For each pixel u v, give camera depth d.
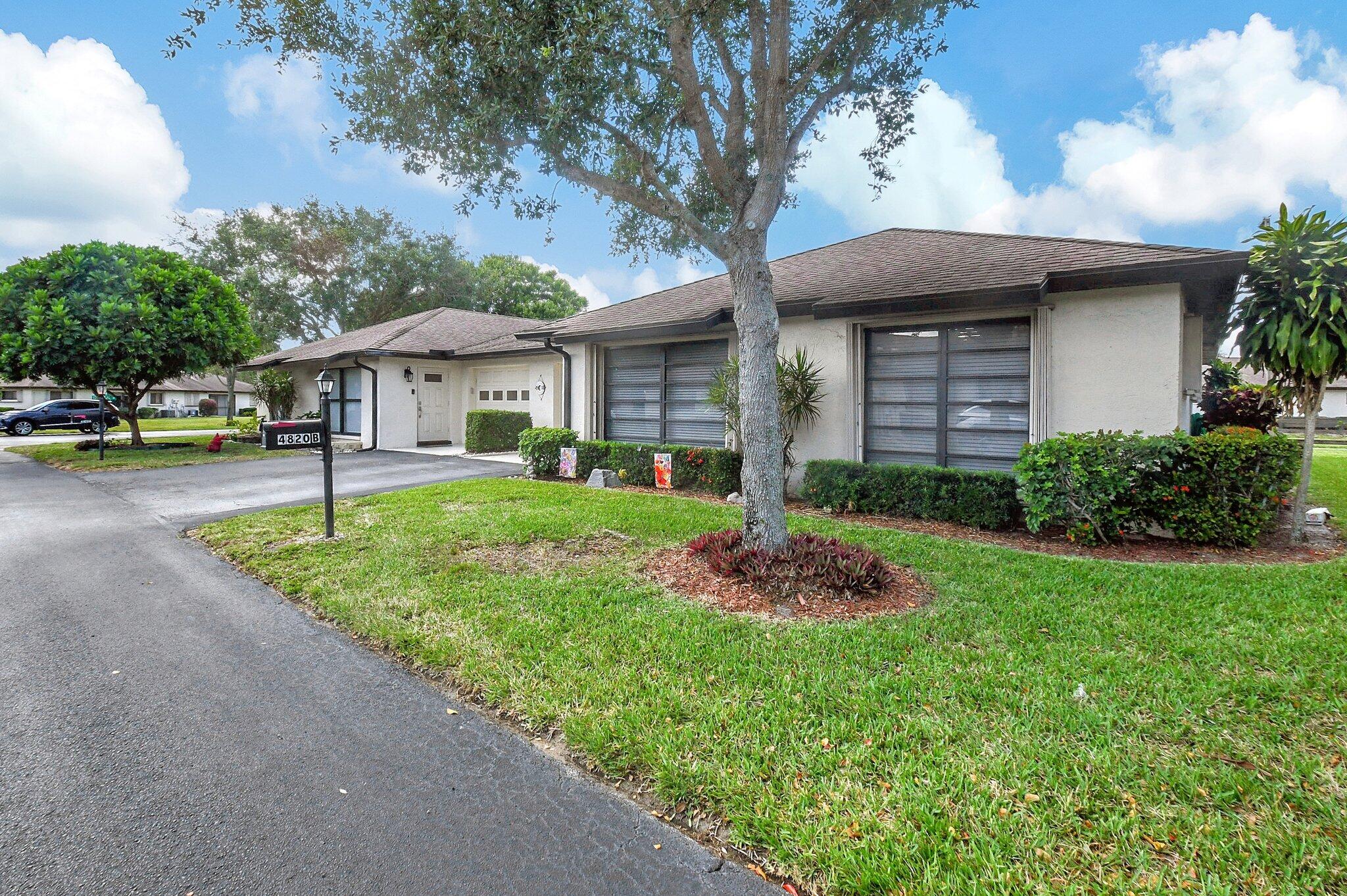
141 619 4.44
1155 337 6.76
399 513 7.63
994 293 7.05
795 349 9.43
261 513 7.76
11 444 19.34
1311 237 6.02
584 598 4.65
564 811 2.40
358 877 2.03
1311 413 6.41
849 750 2.66
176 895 1.93
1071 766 2.53
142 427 28.95
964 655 3.61
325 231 33.22
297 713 3.14
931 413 8.47
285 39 5.65
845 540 6.40
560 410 14.58
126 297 14.62
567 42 4.92
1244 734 2.76
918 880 1.96
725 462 9.12
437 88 5.73
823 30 6.62
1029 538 6.79
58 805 2.39
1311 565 5.50
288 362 19.39
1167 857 2.04
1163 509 6.38
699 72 6.43
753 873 2.07
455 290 36.22
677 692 3.20
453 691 3.39
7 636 4.11
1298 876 1.95
